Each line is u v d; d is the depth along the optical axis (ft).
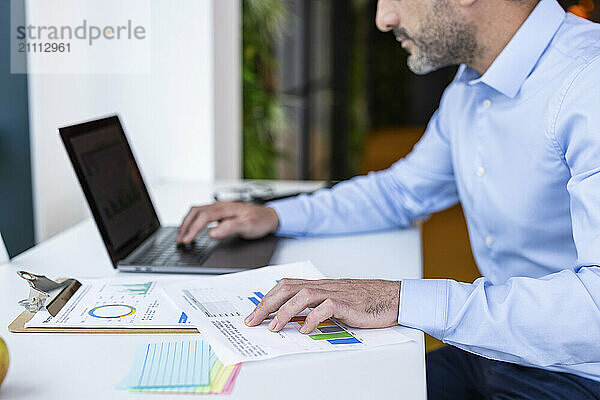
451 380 4.94
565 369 4.30
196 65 7.69
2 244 4.76
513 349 3.50
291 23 12.95
